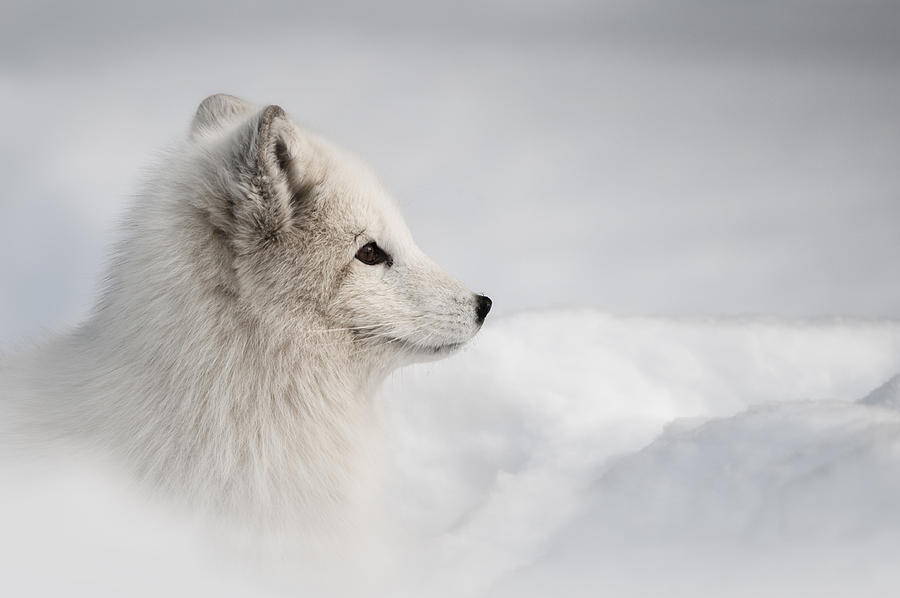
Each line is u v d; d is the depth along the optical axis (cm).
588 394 1138
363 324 738
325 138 834
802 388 1174
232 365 701
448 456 1069
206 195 706
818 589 539
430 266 776
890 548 542
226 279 703
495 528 825
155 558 652
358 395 776
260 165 682
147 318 699
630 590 609
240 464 699
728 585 573
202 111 888
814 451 659
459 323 767
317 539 718
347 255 728
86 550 646
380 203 761
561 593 632
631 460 802
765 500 630
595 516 725
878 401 907
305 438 729
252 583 674
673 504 686
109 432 693
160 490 682
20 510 662
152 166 796
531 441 1054
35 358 797
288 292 710
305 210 717
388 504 868
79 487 672
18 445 700
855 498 588
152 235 718
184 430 688
